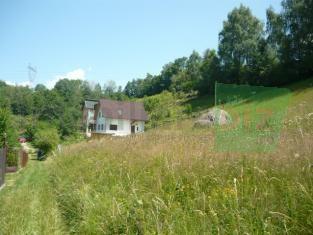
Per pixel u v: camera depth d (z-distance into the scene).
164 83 117.38
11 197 10.31
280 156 6.13
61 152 19.61
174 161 7.79
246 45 69.94
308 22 54.66
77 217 7.37
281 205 4.73
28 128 45.56
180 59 116.00
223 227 4.81
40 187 12.18
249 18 73.44
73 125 54.50
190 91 81.31
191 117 22.75
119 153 11.62
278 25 59.25
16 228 6.98
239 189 5.51
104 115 55.62
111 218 6.21
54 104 73.88
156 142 12.17
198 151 8.09
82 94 113.00
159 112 50.97
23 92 80.50
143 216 5.79
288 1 57.81
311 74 54.66
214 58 77.50
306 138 6.96
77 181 9.74
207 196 5.72
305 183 4.86
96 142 18.00
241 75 68.94
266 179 5.47
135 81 130.50
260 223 4.57
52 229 7.06
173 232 4.95
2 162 13.66
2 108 21.14
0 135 19.95
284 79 57.88
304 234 4.20
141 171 8.34
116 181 8.34
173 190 6.45
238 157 6.54
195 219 5.17
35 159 29.62
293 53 56.47
